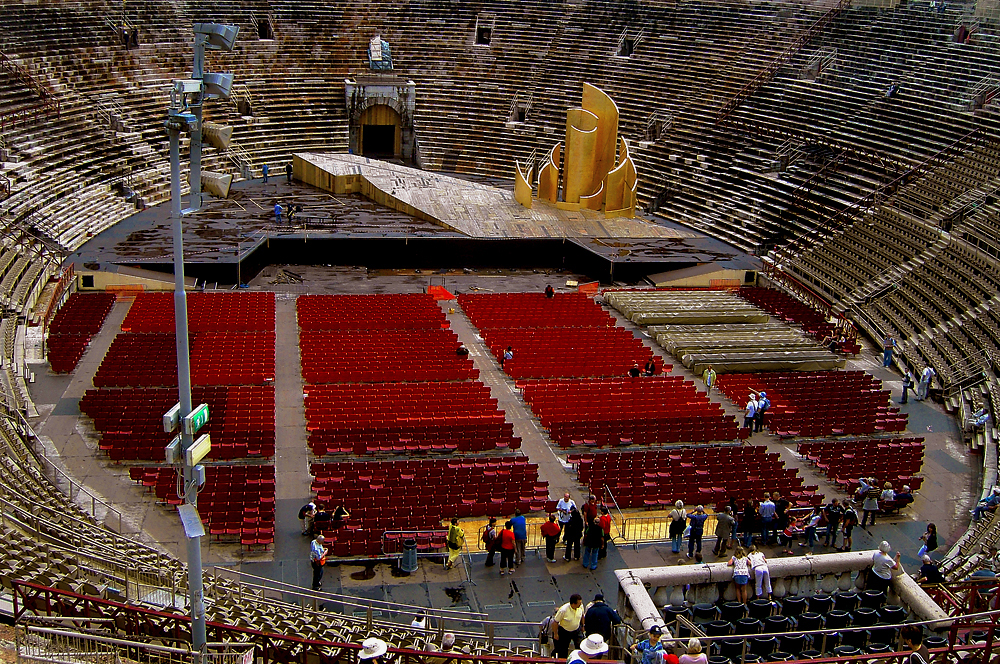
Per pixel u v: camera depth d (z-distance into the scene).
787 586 21.53
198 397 36.31
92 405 35.22
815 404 38.81
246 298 48.66
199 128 16.14
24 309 43.31
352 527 27.62
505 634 23.84
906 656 16.42
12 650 16.58
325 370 39.59
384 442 33.25
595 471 31.52
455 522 26.38
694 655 16.48
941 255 49.56
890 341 44.44
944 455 35.66
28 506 24.39
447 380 40.31
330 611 24.09
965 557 27.02
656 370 42.31
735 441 36.00
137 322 43.88
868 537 29.53
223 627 17.89
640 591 20.17
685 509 30.52
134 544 24.64
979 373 40.34
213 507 28.27
